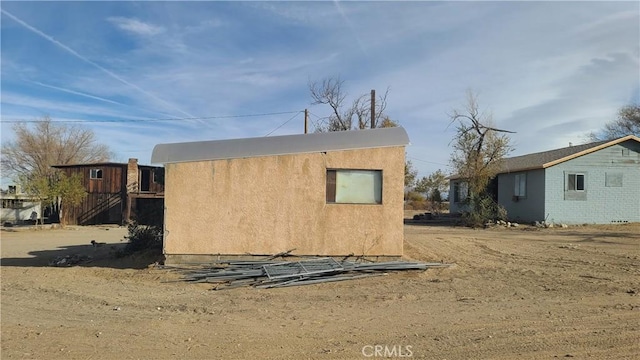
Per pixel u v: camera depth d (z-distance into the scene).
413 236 18.47
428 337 6.01
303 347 5.70
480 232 21.52
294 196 11.45
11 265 13.74
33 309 7.93
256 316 7.29
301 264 10.75
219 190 11.38
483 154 27.27
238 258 11.34
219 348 5.70
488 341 5.78
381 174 11.67
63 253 16.45
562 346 5.55
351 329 6.46
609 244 16.14
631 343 5.63
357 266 10.66
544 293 8.58
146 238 13.74
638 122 42.06
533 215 25.50
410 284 9.59
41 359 5.36
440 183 46.09
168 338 6.14
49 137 52.09
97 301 8.47
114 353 5.55
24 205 41.03
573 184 24.56
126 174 36.72
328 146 11.53
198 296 8.80
